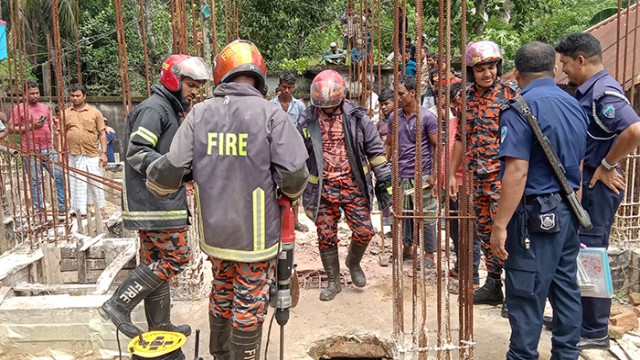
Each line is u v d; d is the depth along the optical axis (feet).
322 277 15.90
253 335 9.10
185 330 11.85
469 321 9.34
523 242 9.10
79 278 16.72
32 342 11.85
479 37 30.53
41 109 21.62
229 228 8.65
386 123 19.92
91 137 21.68
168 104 10.57
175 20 13.55
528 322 9.34
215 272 9.64
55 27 14.74
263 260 8.84
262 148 8.58
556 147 8.96
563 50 10.81
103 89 50.57
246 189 8.63
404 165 15.64
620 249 14.32
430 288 14.71
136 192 10.53
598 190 10.87
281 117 8.75
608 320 11.33
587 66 10.62
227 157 8.60
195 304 14.05
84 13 51.13
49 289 13.32
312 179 13.57
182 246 10.94
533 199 9.04
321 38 54.03
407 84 14.85
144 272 10.59
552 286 9.73
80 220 20.07
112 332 11.84
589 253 10.42
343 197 13.60
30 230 15.69
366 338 12.16
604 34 22.22
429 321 12.69
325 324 12.67
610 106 10.20
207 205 8.70
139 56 49.42
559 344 9.77
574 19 39.17
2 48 18.06
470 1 31.37
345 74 38.17
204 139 8.64
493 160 12.51
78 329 11.84
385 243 19.45
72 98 21.57
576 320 9.61
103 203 22.65
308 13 46.32
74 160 21.57
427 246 15.58
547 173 9.03
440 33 8.60
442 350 9.37
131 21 47.57
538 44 9.43
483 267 16.75
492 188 12.57
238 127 8.59
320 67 38.24
